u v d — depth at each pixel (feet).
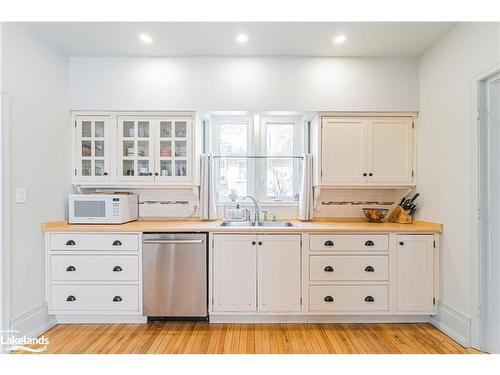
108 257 8.87
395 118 10.16
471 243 7.63
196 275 8.88
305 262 8.91
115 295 8.87
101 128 10.23
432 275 8.87
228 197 11.64
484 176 7.48
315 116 10.51
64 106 9.83
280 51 9.71
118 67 10.06
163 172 10.30
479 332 7.44
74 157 10.14
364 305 8.88
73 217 9.62
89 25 8.21
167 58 10.07
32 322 8.30
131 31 8.54
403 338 8.16
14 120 7.86
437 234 8.89
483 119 7.47
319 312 8.89
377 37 8.80
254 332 8.48
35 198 8.55
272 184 11.81
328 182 10.19
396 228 8.91
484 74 7.27
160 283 8.87
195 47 9.46
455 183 8.25
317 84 10.02
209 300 8.92
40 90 8.77
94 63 10.05
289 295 8.91
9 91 7.71
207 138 11.58
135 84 10.06
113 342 7.93
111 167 10.17
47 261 8.82
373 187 10.36
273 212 11.45
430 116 9.41
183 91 10.05
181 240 8.85
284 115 11.64
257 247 8.93
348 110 10.02
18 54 7.98
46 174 9.00
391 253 8.89
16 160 7.91
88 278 8.86
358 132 10.16
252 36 8.79
